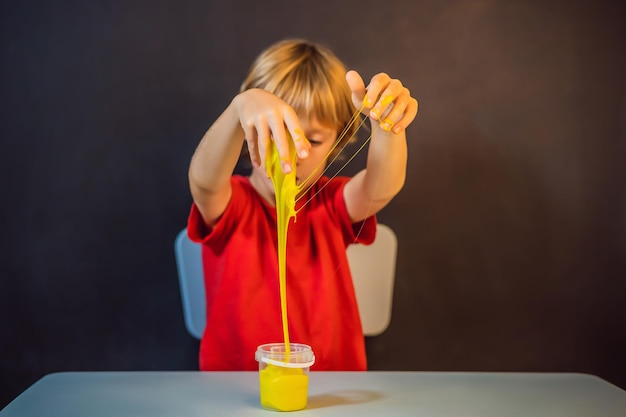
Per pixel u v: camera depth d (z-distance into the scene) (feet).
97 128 5.40
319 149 4.40
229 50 5.40
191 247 5.05
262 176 4.39
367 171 4.13
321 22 5.42
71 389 3.23
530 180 5.56
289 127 3.03
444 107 5.51
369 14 5.43
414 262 5.57
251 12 5.39
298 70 4.42
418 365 5.61
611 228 5.60
